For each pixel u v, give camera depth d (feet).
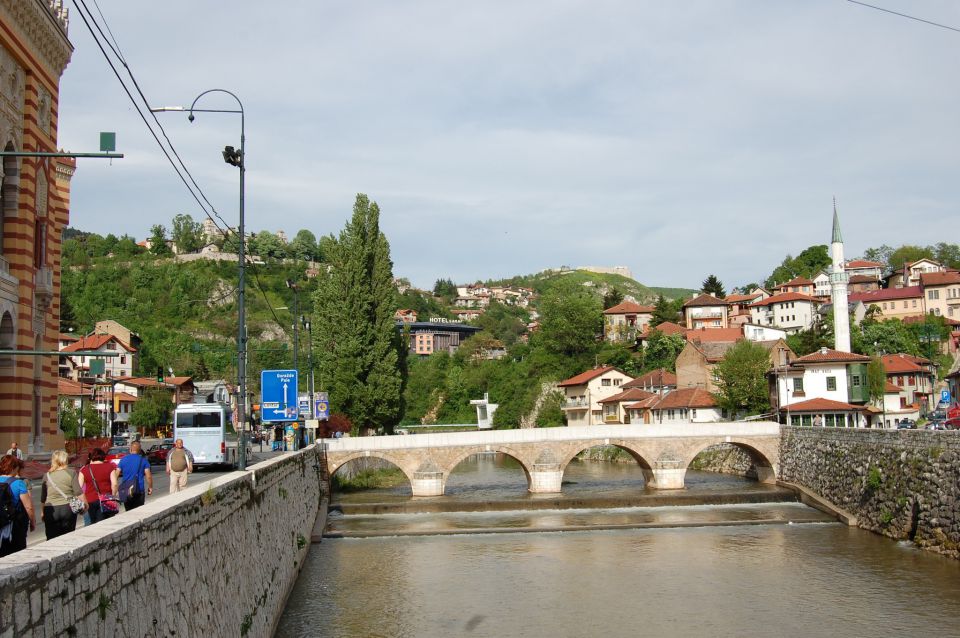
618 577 143.02
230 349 547.90
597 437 264.93
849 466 202.90
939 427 224.74
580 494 251.60
